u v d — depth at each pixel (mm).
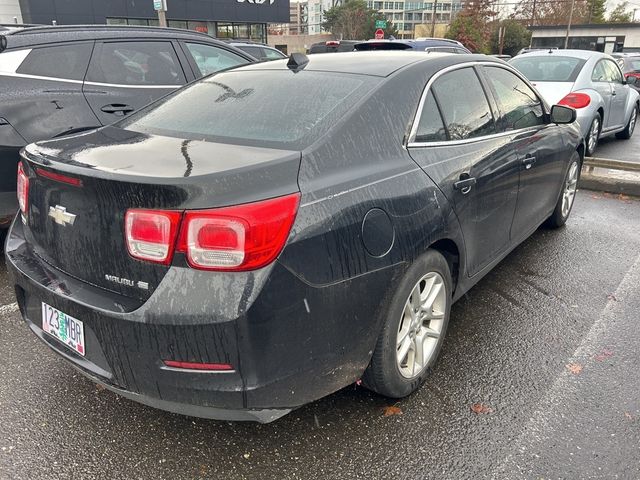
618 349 3102
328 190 2098
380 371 2426
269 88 2795
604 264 4289
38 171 2229
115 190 1916
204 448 2375
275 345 1943
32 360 3010
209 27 30094
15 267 2393
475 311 3549
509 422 2514
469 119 3104
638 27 50375
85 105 4438
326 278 2033
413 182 2480
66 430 2477
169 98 3102
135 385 2027
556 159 4270
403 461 2297
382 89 2596
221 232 1825
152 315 1878
